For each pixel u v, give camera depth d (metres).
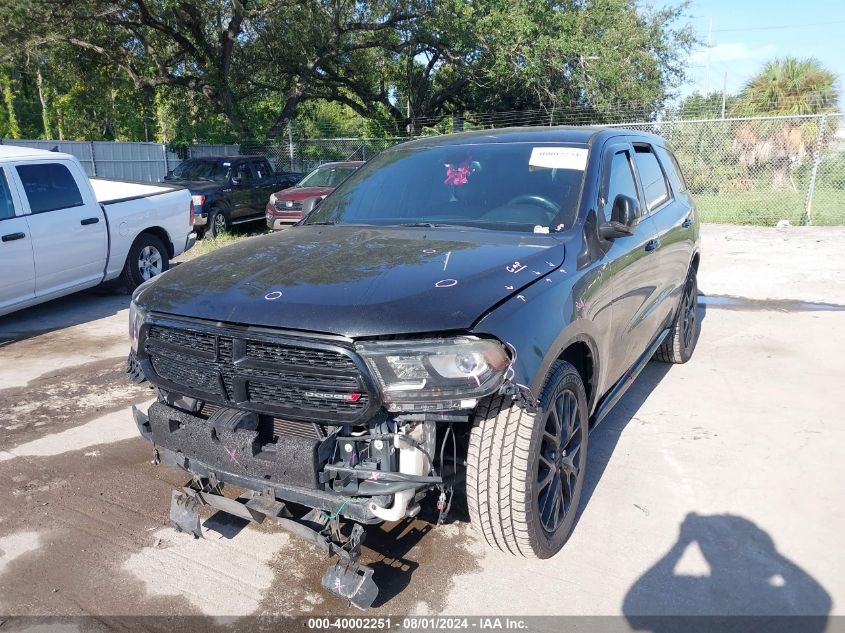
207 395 2.82
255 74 26.31
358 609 2.84
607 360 3.63
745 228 14.51
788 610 2.79
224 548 3.29
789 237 13.11
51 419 4.88
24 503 3.72
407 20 24.66
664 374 5.69
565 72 25.14
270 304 2.70
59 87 26.23
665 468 3.99
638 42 26.09
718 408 4.91
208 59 23.23
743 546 3.22
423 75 29.36
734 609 2.80
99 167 20.16
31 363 6.18
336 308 2.59
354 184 4.37
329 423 2.57
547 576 3.03
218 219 14.38
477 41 23.69
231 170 15.19
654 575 3.02
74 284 7.84
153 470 4.11
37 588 3.00
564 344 2.93
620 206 3.55
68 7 20.23
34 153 7.49
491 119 28.25
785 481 3.83
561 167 3.85
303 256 3.18
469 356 2.48
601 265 3.42
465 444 2.90
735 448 4.25
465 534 3.37
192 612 2.84
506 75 24.64
